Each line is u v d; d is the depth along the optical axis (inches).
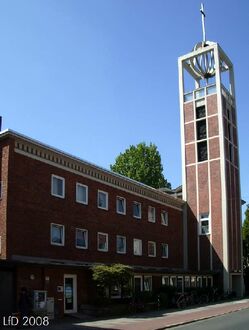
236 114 2175.2
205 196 1971.0
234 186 2049.7
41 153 1135.6
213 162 1982.0
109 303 1163.3
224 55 2134.6
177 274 1608.0
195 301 1565.0
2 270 917.2
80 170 1288.1
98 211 1352.1
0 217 1015.0
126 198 1519.4
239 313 1163.9
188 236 1967.3
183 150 2069.4
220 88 2028.8
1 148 1047.6
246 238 2568.9
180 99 2127.2
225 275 1871.3
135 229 1549.0
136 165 2640.3
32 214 1082.7
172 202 1876.2
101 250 1343.5
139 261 1546.5
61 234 1183.6
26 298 832.9
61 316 1038.4
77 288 1124.5
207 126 2026.3
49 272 1032.8
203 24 2186.3
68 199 1221.1
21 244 1037.2
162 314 1127.0
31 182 1091.3
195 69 2171.5
